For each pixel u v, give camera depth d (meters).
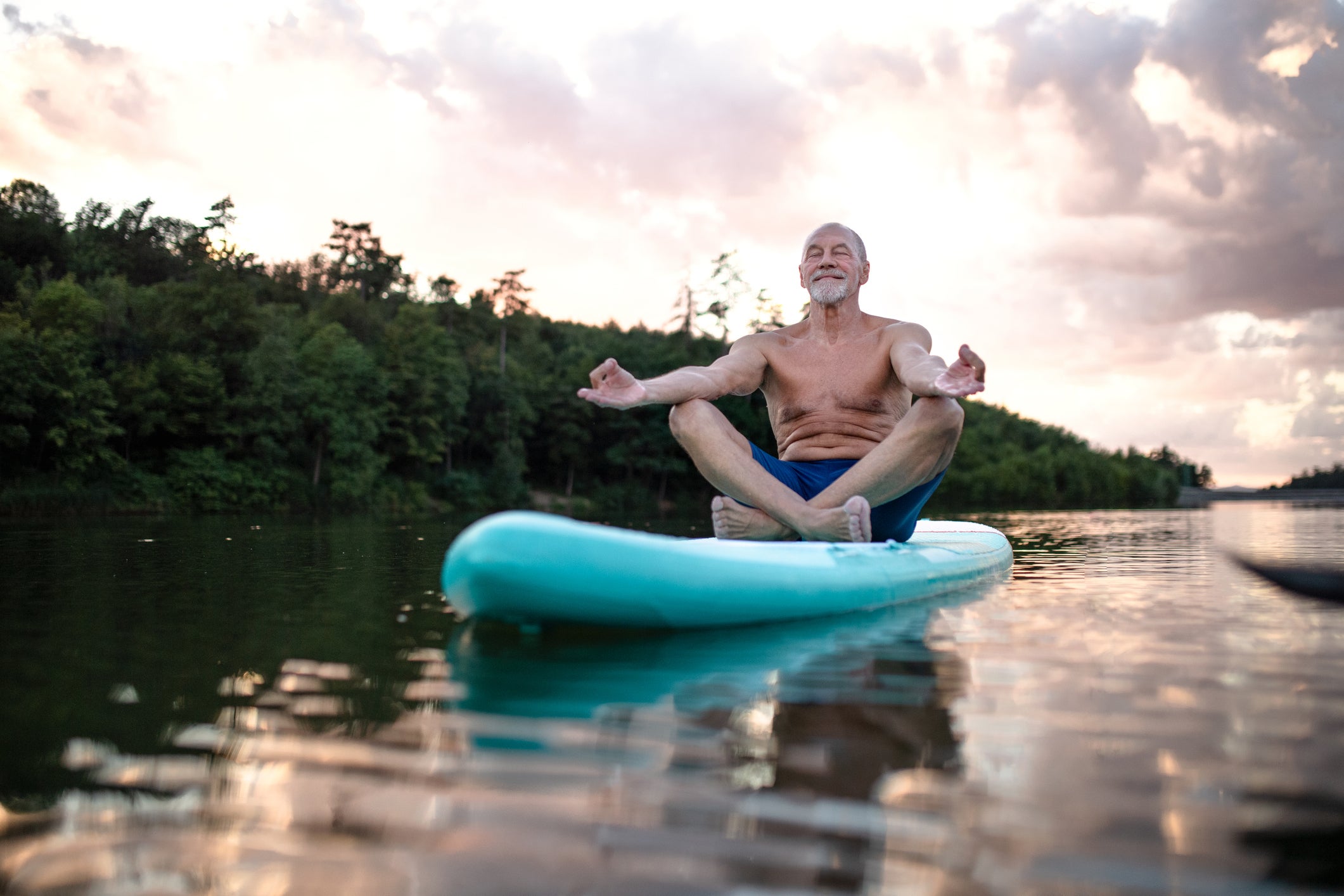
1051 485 61.94
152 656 2.11
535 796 1.18
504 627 2.58
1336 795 1.17
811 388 4.23
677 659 2.11
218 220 64.12
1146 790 1.20
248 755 1.34
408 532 10.57
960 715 1.59
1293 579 1.74
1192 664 2.03
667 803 1.16
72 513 25.64
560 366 62.00
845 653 2.20
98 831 1.07
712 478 3.84
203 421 34.34
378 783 1.23
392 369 47.03
